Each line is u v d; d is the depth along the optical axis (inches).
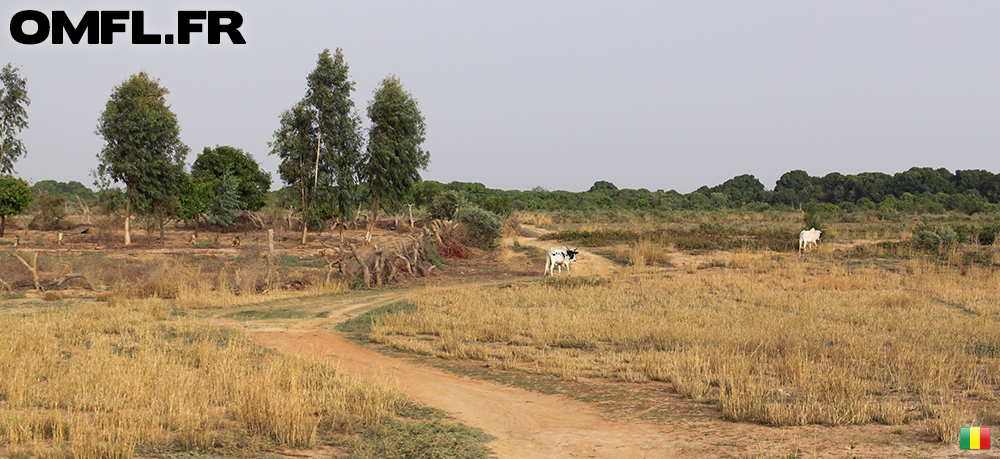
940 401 315.9
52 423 248.7
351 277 983.6
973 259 1078.4
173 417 272.2
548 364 438.0
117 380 324.8
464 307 692.7
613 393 365.7
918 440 252.8
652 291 807.7
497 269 1190.3
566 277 1010.1
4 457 213.8
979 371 380.5
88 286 879.1
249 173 2165.4
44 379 357.1
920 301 692.7
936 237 1226.0
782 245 1337.4
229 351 443.2
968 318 596.7
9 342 429.4
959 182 4554.6
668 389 372.2
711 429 287.0
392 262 1027.3
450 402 351.3
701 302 719.1
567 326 570.3
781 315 614.5
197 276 889.5
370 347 527.5
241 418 282.5
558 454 258.1
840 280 856.9
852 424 283.7
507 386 389.1
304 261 1222.9
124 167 1428.4
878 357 422.6
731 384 342.0
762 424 291.3
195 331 555.2
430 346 513.0
